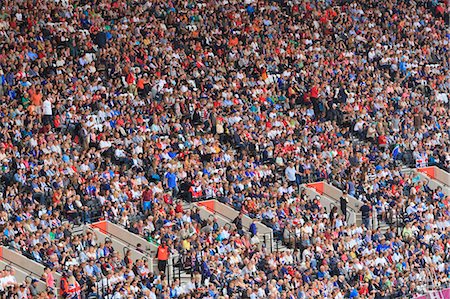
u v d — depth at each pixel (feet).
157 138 569.23
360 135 646.74
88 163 529.45
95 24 639.35
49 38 613.93
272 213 552.41
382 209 590.96
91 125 552.41
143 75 611.47
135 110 589.32
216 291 487.20
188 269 503.20
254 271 507.30
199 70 640.99
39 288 458.09
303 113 643.04
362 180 602.44
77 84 582.35
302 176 589.73
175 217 520.42
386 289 531.09
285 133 614.34
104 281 465.88
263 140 605.73
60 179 505.25
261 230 544.21
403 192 608.60
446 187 636.07
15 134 529.86
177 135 579.07
